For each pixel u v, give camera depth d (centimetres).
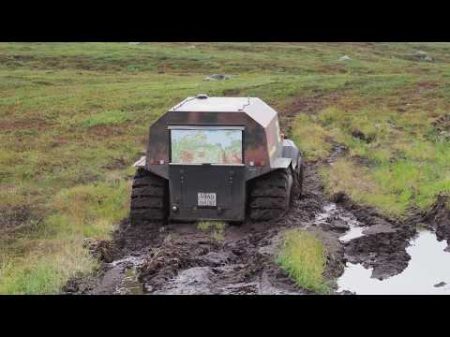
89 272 1157
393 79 4603
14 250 1303
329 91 4109
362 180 1855
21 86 4291
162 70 5834
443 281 1142
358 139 2656
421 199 1583
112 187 1809
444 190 1558
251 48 7806
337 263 1205
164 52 6744
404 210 1541
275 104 3662
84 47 6950
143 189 1452
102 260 1245
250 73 5684
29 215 1570
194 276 1127
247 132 1414
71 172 2061
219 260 1223
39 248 1291
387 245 1312
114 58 6216
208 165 1423
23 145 2509
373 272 1188
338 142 2564
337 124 2978
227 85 4309
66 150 2430
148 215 1452
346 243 1330
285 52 7644
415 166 1938
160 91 4028
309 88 4219
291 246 1199
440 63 7719
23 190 1833
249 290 1073
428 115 3172
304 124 2966
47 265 1152
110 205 1598
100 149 2455
